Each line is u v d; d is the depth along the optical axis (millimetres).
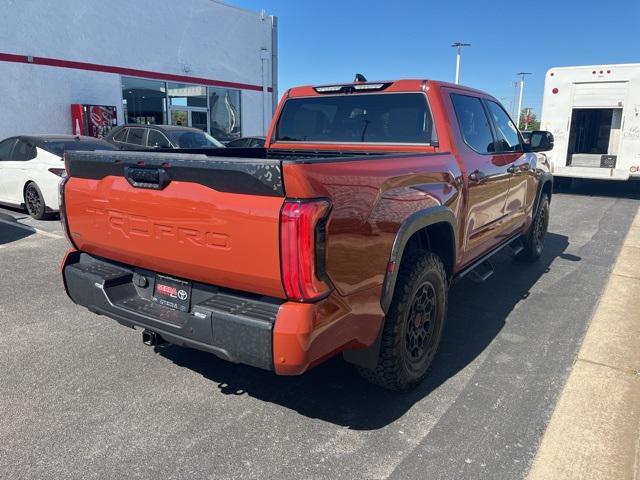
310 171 2418
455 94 4391
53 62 14273
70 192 3430
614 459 2832
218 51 19312
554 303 5340
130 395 3447
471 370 3859
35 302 5117
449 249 3895
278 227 2412
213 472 2713
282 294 2518
